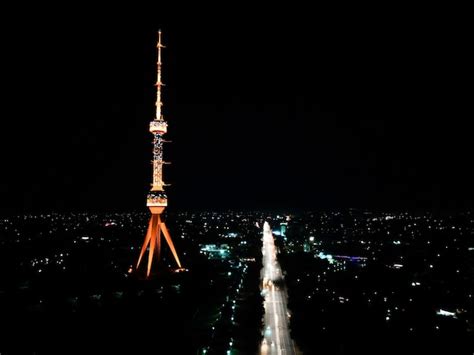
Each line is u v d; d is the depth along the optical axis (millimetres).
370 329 192000
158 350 171000
